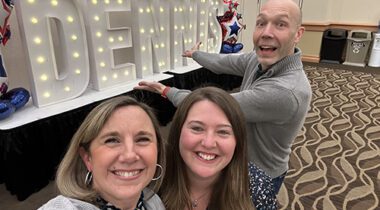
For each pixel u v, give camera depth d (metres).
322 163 2.65
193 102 0.95
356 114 3.81
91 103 2.05
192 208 1.05
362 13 7.03
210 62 2.02
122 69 2.46
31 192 1.94
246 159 1.02
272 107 1.21
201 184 1.03
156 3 2.62
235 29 3.79
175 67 3.04
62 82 2.04
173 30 2.91
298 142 3.06
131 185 0.72
